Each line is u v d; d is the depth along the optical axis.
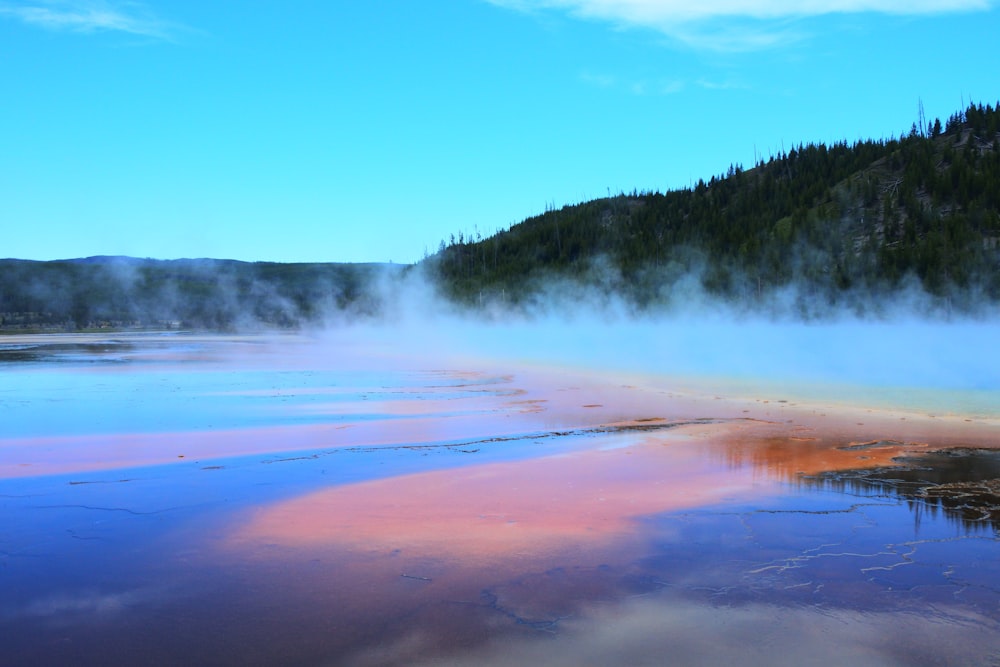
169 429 14.23
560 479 10.30
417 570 7.04
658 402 17.94
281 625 5.95
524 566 7.13
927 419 14.83
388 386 22.30
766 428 14.12
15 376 25.77
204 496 9.46
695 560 7.27
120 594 6.55
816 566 7.11
